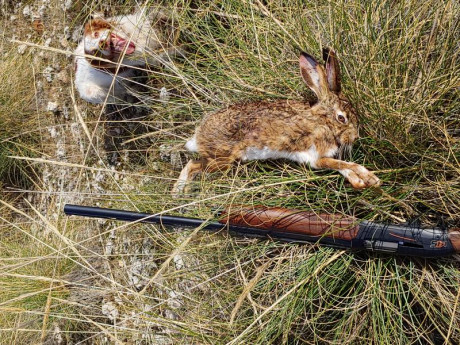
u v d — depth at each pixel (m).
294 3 1.74
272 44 1.74
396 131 1.51
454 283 1.51
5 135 2.44
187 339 1.74
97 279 2.13
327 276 1.57
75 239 2.19
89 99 2.06
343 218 1.52
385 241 1.49
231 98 1.76
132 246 2.07
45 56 2.45
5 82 2.47
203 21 1.85
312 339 1.64
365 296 1.58
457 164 1.48
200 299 1.79
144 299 1.93
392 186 1.52
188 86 1.79
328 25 1.66
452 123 1.53
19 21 2.57
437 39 1.54
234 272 1.72
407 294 1.55
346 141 1.50
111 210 1.68
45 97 2.44
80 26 2.34
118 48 1.87
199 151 1.66
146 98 1.93
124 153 2.14
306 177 1.58
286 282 1.63
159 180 1.95
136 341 1.97
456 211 1.51
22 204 2.48
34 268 2.16
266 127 1.54
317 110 1.51
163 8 1.89
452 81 1.46
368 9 1.56
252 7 1.71
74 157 2.31
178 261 1.85
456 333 1.54
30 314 2.15
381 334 1.56
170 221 1.63
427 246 1.47
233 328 1.66
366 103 1.54
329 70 1.48
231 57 1.77
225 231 1.61
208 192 1.70
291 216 1.54
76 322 2.13
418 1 1.57
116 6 2.03
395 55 1.52
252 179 1.63
